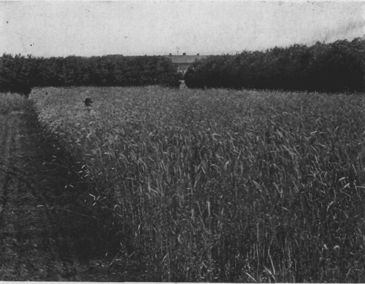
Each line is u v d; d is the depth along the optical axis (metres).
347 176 5.72
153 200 6.28
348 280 4.95
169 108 13.42
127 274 6.28
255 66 35.78
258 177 5.89
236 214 5.68
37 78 52.56
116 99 19.02
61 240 7.68
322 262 5.20
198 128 8.16
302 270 5.20
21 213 9.27
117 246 7.27
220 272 5.64
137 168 7.31
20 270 6.54
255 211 5.57
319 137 6.72
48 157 15.12
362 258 5.07
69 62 52.81
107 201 8.35
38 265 6.71
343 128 7.40
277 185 5.56
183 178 6.28
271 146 6.49
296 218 5.35
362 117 8.60
